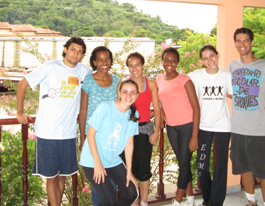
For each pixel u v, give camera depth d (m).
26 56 20.64
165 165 3.65
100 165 2.07
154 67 3.77
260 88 2.55
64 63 2.33
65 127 2.31
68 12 29.81
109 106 2.11
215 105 2.65
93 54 2.44
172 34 14.48
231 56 3.31
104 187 2.08
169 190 4.55
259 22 11.05
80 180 3.42
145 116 2.52
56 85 2.26
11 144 3.29
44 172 2.29
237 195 3.31
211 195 2.76
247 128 2.60
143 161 2.53
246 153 2.67
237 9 3.29
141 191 2.67
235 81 2.67
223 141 2.66
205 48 2.61
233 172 2.76
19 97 2.27
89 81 2.38
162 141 3.05
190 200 2.85
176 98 2.59
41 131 2.28
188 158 2.66
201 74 2.69
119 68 3.81
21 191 2.99
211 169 3.64
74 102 2.35
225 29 3.27
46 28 28.11
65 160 2.37
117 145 2.20
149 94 2.50
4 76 4.30
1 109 4.81
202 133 2.71
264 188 2.72
